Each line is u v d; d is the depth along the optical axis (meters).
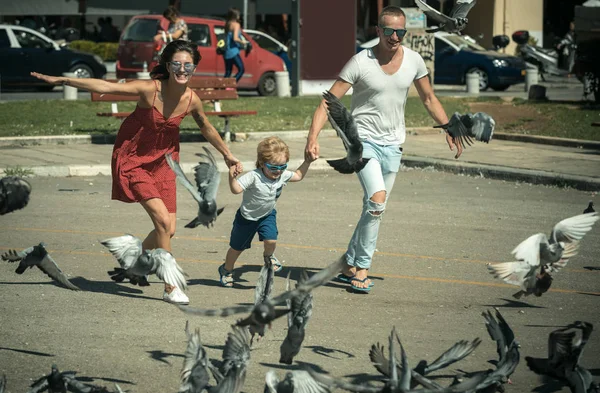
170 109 11.97
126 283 13.05
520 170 23.06
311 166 25.02
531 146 28.45
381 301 12.30
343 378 9.29
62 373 7.65
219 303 12.05
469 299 12.45
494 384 7.23
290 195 20.78
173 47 11.76
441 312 11.80
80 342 10.38
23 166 23.00
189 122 31.91
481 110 36.22
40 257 9.08
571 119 33.22
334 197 20.56
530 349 10.30
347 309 11.89
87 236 16.05
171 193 12.34
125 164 12.09
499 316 7.88
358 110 12.81
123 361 9.76
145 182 12.03
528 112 35.22
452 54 51.84
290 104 37.75
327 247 15.52
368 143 12.76
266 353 10.10
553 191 21.62
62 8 56.44
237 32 39.84
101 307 11.81
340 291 12.81
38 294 12.35
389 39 12.38
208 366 7.42
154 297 12.37
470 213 18.75
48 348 10.14
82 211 18.36
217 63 42.78
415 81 13.05
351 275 13.28
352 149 9.37
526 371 9.59
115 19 69.75
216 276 13.51
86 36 67.50
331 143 29.06
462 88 51.41
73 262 14.16
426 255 15.04
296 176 12.65
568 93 48.91
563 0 75.94
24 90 47.50
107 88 11.56
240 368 7.30
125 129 12.09
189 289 12.74
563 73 42.59
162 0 56.59
